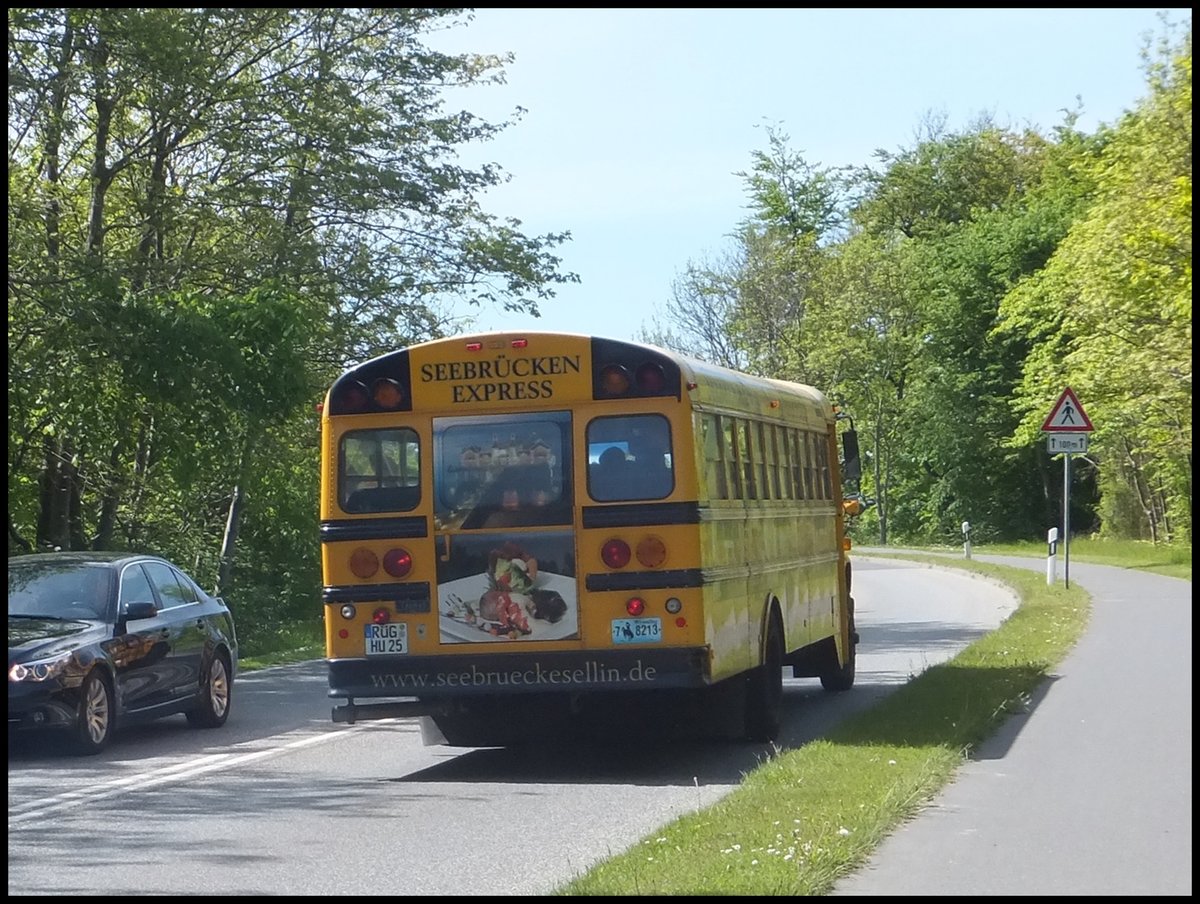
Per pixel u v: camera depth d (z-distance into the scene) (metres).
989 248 76.75
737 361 78.06
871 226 87.50
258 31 29.52
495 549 12.23
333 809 10.92
